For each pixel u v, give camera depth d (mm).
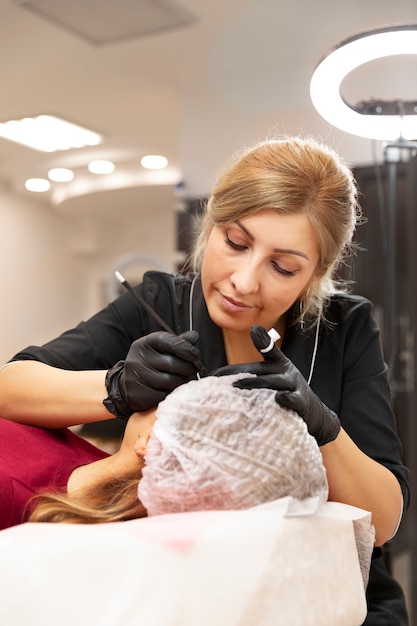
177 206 3395
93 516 759
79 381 939
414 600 1909
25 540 625
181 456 680
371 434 1062
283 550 636
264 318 974
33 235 6066
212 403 693
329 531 705
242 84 3285
